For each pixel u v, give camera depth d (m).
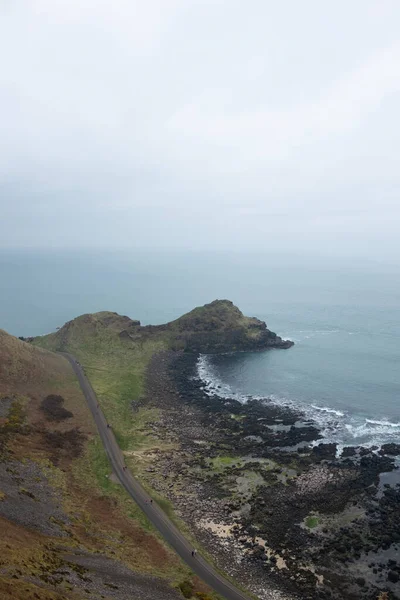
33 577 35.31
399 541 60.06
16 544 41.16
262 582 53.16
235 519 66.25
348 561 56.94
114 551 52.69
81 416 99.56
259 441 93.62
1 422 85.50
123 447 89.62
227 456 86.94
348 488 73.56
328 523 64.81
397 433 96.94
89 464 78.75
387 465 80.81
